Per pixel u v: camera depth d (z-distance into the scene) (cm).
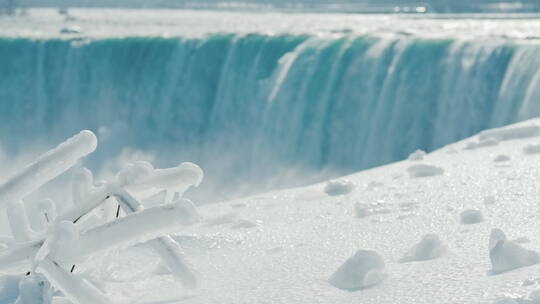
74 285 213
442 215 350
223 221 413
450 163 529
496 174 451
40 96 2500
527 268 222
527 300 188
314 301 225
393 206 390
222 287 259
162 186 228
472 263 243
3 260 221
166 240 221
